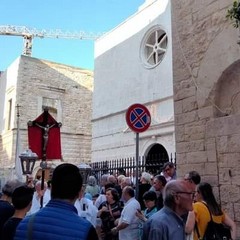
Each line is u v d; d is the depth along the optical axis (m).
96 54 22.11
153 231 2.86
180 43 7.37
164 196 3.06
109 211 6.40
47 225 2.15
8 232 3.13
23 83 26.98
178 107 7.21
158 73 16.64
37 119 6.78
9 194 4.30
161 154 15.71
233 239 4.03
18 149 22.98
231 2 6.20
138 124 6.06
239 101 6.08
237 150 5.83
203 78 6.69
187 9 7.29
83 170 12.36
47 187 6.98
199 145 6.58
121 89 19.17
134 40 18.81
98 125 20.64
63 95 28.94
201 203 3.98
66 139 28.38
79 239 2.09
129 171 12.62
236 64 6.09
